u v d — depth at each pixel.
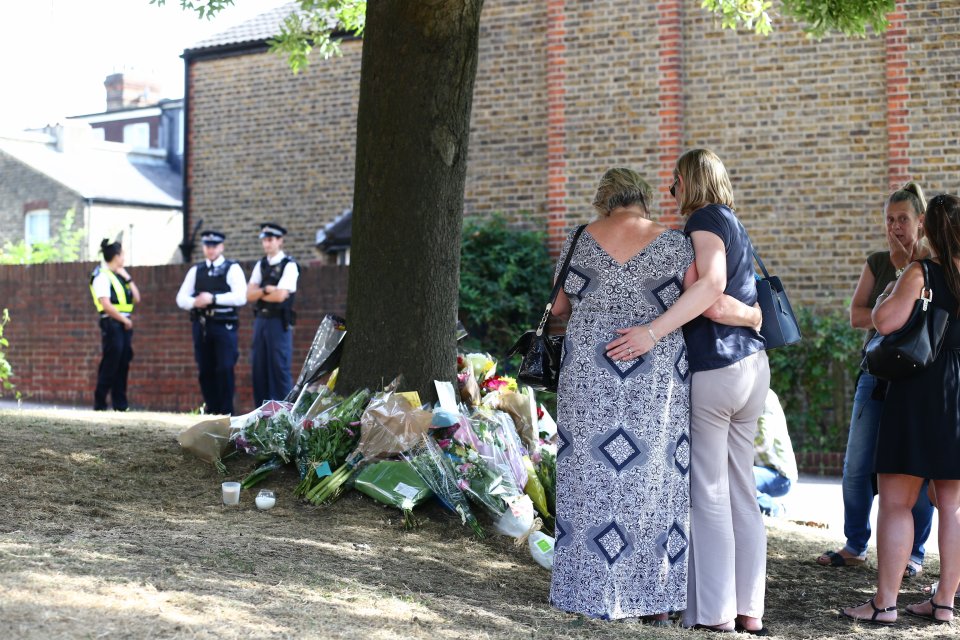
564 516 4.49
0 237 29.23
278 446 6.18
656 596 4.43
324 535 5.21
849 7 8.07
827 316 11.93
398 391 6.29
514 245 12.96
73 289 15.64
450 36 6.20
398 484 5.76
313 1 10.20
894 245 5.69
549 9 13.05
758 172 12.31
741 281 4.54
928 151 11.59
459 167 6.45
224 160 16.28
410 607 4.07
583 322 4.50
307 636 3.46
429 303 6.36
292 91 15.80
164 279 14.87
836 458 11.44
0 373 14.70
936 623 4.85
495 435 6.03
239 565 4.34
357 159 6.50
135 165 30.94
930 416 4.71
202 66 16.45
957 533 4.87
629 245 4.46
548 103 13.18
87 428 7.44
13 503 5.24
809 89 12.13
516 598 4.59
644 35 12.63
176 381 14.80
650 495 4.40
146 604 3.53
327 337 6.76
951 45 11.52
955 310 4.75
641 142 12.65
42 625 3.19
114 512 5.32
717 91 12.48
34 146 30.20
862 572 5.89
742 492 4.65
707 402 4.49
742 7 9.12
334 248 14.95
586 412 4.43
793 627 4.70
